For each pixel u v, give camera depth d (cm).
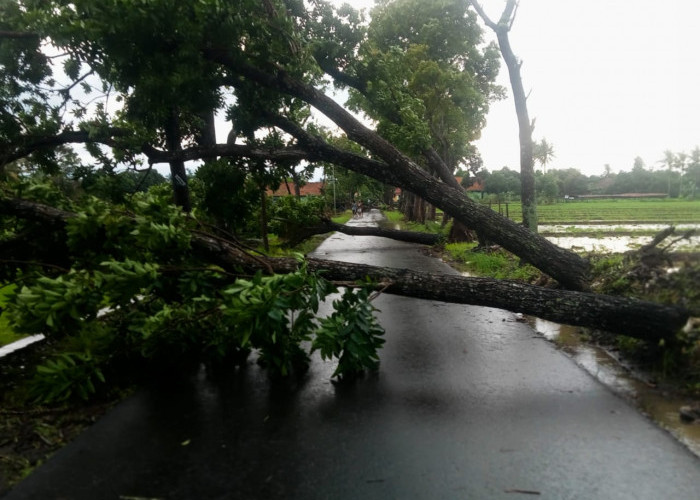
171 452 324
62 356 411
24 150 922
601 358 498
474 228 861
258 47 813
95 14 677
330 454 316
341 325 456
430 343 570
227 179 1030
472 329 630
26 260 566
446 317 705
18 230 610
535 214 1233
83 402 415
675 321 436
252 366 502
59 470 304
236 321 404
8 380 471
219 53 794
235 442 336
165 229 476
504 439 330
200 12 683
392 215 5947
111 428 362
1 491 284
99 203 525
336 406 393
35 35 811
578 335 585
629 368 462
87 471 303
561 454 308
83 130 914
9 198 541
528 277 947
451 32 2034
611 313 465
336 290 489
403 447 322
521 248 797
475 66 2517
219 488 281
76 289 407
